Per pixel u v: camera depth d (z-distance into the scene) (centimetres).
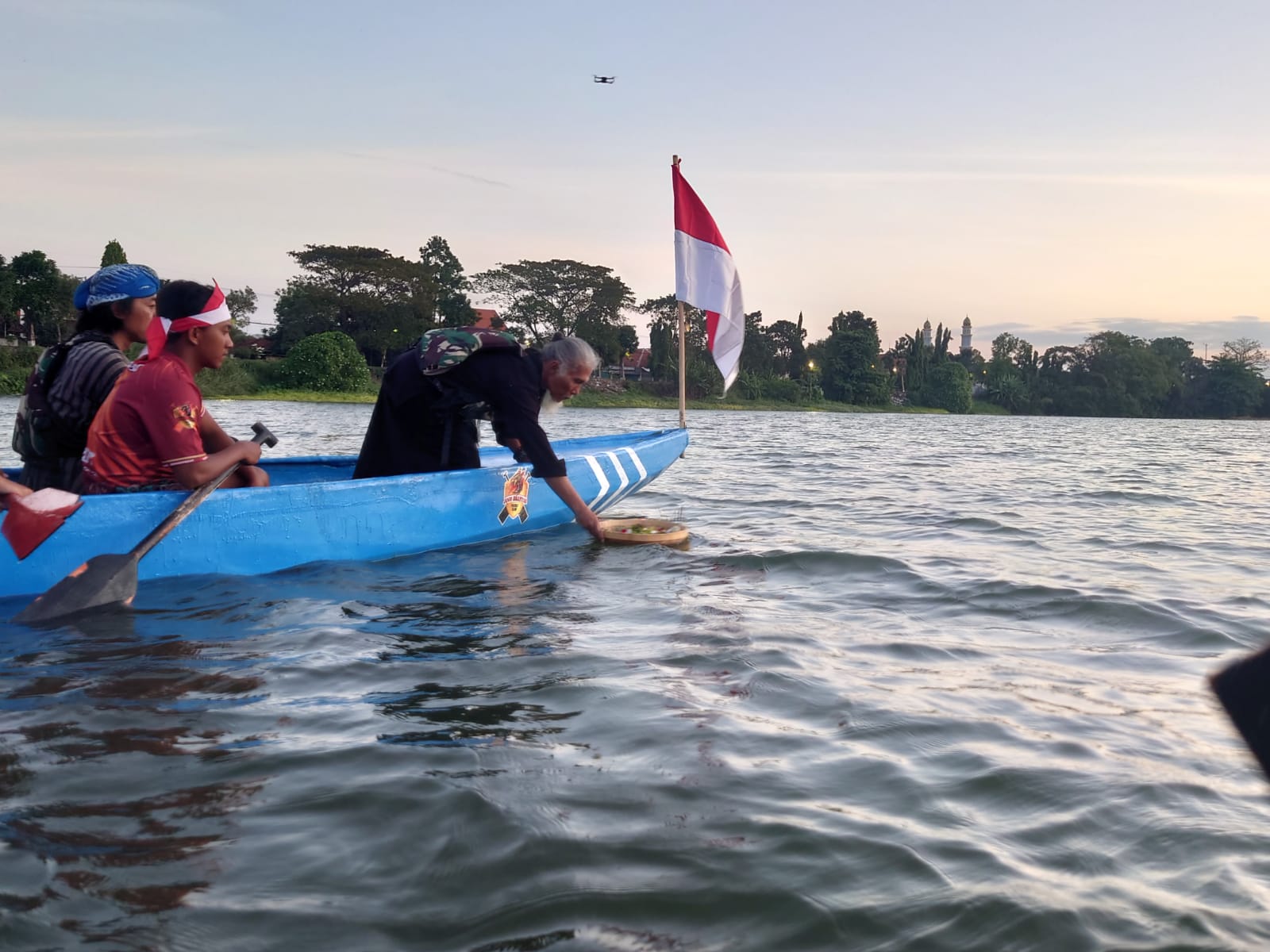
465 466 568
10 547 392
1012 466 1447
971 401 11100
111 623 363
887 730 261
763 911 168
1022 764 237
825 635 369
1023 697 296
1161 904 171
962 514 776
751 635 363
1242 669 68
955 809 211
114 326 453
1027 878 179
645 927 162
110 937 156
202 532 443
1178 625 397
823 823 202
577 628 370
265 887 173
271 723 257
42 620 365
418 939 158
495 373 514
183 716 261
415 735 249
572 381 524
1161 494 1011
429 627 367
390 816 201
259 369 6147
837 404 9838
